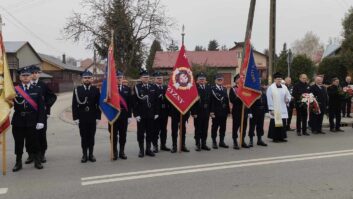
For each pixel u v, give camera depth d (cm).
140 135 990
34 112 852
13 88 812
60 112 2469
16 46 5128
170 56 5066
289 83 1508
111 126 935
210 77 2772
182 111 1024
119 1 3219
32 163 913
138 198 638
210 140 1252
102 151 1063
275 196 645
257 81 1111
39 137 898
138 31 3309
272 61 1812
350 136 1339
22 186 712
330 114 1469
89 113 922
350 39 3978
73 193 667
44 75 5372
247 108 1109
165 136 1080
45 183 732
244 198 636
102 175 787
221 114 1091
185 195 652
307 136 1341
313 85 1402
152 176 775
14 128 842
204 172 807
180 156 986
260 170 824
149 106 989
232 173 798
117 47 3262
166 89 1053
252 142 1134
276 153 1020
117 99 933
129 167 859
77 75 7669
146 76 1002
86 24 3272
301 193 662
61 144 1198
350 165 870
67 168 855
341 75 4050
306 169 833
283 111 1222
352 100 1880
